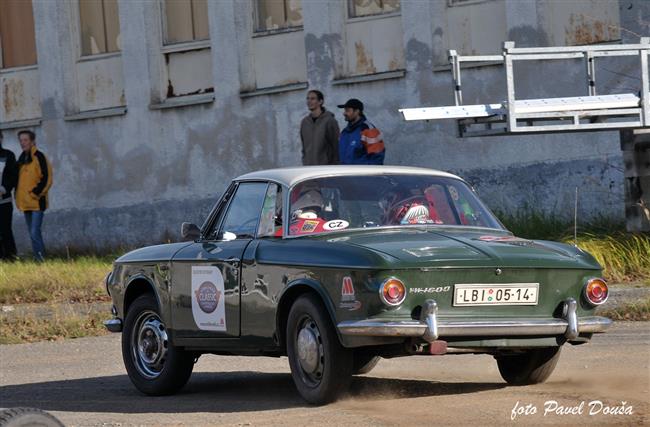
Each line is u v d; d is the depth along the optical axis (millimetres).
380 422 14711
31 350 25531
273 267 16703
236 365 22203
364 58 43156
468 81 40094
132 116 48531
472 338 15656
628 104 28000
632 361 19266
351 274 15438
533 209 37156
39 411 9031
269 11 45625
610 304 25391
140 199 48375
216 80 46438
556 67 38375
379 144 34344
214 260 17844
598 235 31828
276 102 44969
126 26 48719
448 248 15945
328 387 15805
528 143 38719
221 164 46438
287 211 17234
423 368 20109
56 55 50438
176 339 18625
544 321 15953
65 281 35156
